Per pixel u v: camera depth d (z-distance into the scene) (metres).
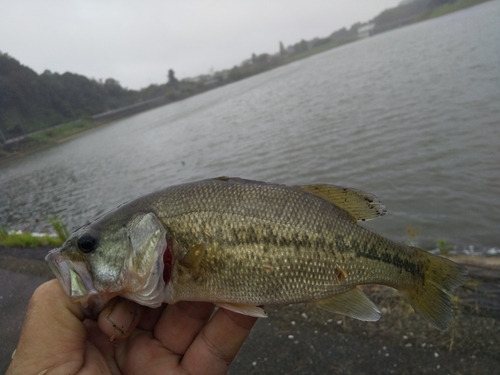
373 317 0.23
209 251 0.22
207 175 1.43
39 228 1.36
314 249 0.22
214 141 2.18
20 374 0.17
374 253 0.24
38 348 0.17
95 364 0.19
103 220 0.22
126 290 0.21
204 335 0.23
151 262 0.21
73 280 0.20
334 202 0.24
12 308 0.54
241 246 0.22
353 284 0.23
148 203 0.23
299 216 0.23
